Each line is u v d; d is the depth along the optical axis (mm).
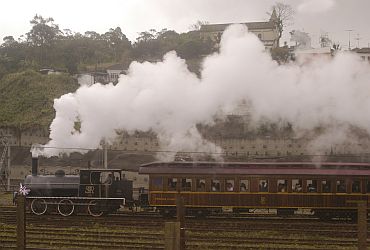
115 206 31094
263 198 28484
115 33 119562
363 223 15516
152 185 29328
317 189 28266
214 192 28781
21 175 68250
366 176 28031
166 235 13828
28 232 23859
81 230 24203
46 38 116000
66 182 32062
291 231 23938
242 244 21484
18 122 75938
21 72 91875
